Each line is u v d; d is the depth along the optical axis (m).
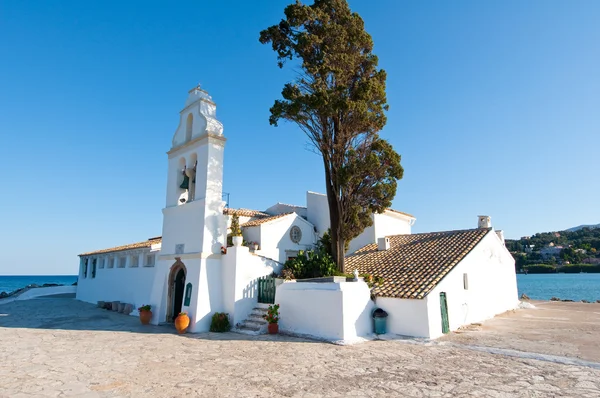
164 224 20.36
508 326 16.72
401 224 27.67
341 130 17.72
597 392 7.76
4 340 14.35
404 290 15.19
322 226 26.03
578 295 45.22
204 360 10.96
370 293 15.58
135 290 24.27
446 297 15.65
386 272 18.05
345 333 13.61
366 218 17.98
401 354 11.53
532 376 8.97
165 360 10.98
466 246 18.80
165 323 18.48
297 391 8.01
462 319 16.72
